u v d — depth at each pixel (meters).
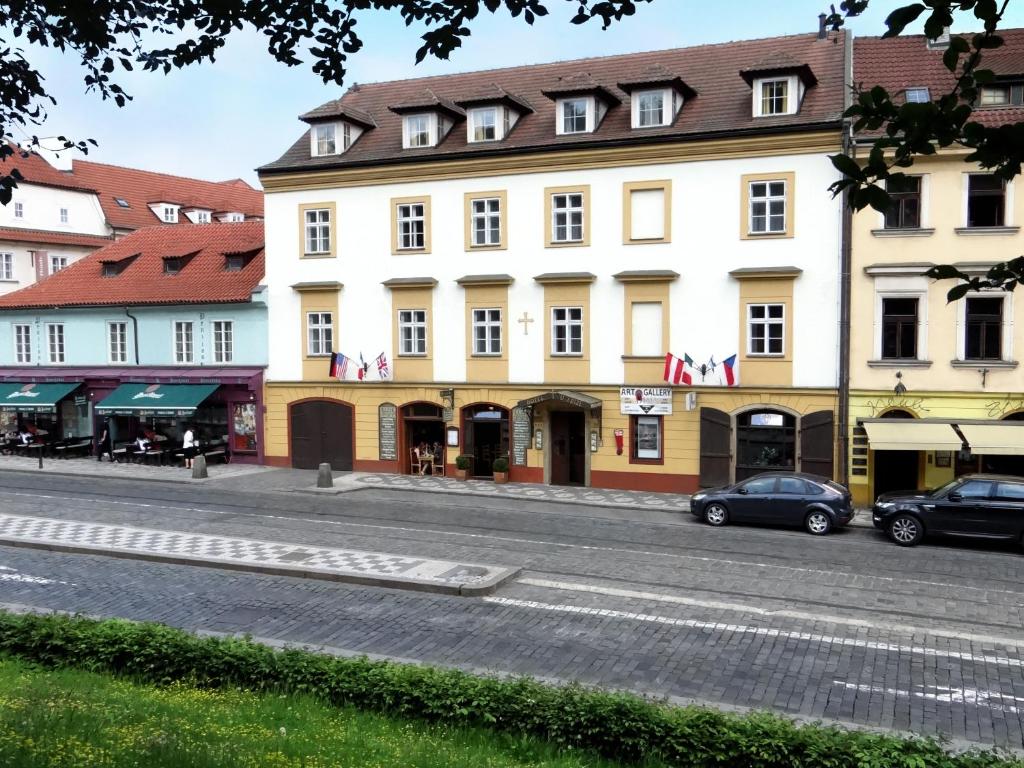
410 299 30.66
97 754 7.33
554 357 28.86
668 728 8.29
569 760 8.10
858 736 7.98
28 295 38.41
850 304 25.22
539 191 28.64
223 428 34.34
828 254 25.52
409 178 30.30
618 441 28.22
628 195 27.59
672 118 27.47
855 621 14.26
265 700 9.42
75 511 23.92
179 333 34.91
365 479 30.17
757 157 26.05
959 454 24.83
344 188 31.31
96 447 36.31
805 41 29.56
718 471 27.06
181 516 23.28
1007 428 23.28
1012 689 11.33
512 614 14.55
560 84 28.72
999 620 14.38
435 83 34.28
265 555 18.34
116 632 10.80
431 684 9.34
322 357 32.16
